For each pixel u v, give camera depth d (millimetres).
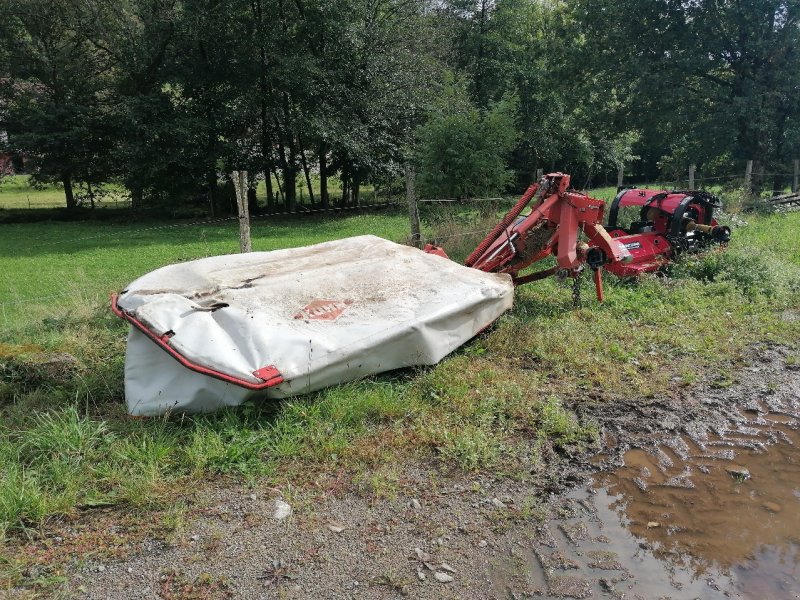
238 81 24562
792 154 20141
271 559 3363
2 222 25969
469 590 3178
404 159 23703
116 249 16828
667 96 19281
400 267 6059
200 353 4449
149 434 4438
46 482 3949
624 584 3250
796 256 10039
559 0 33344
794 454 4512
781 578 3316
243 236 8102
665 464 4367
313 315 5125
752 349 6355
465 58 31109
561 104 28781
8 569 3242
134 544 3473
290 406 4672
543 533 3627
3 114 25562
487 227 10641
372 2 24453
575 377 5645
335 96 24141
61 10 24219
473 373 5566
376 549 3453
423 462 4285
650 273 8516
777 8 18141
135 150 23094
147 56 24078
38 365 5512
